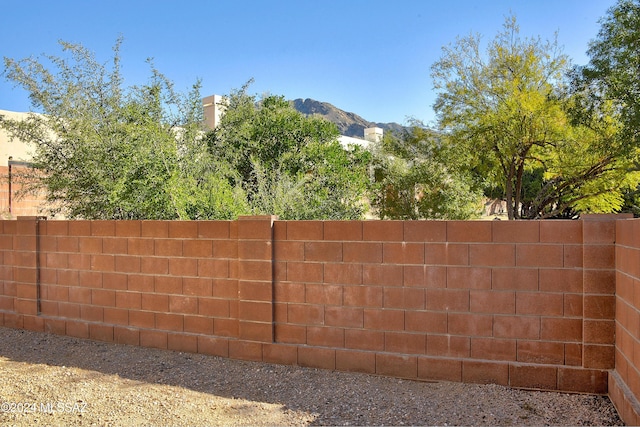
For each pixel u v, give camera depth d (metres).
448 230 5.03
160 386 5.11
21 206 15.01
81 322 6.80
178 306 6.18
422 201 17.62
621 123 15.12
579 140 16.19
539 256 4.78
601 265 4.58
